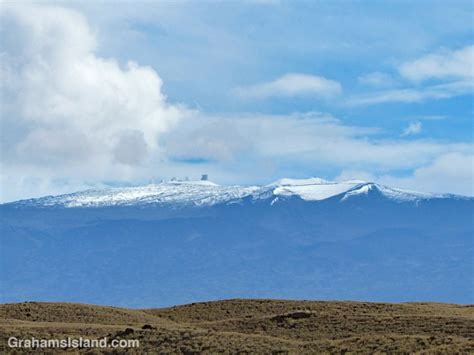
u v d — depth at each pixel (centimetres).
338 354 15938
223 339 17438
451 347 15438
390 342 16438
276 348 16600
